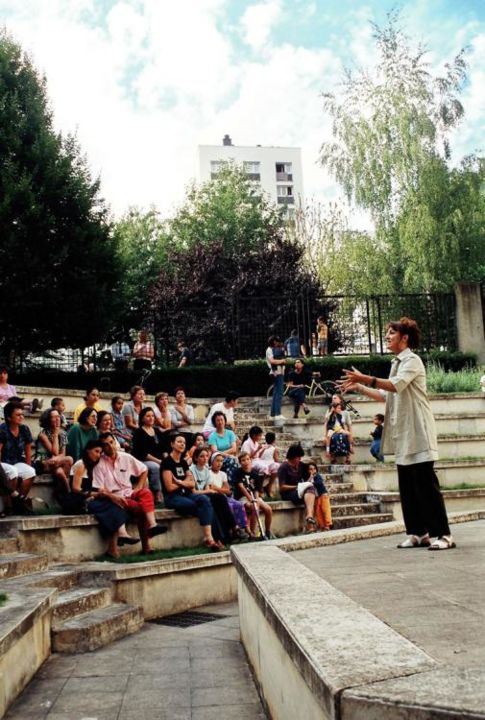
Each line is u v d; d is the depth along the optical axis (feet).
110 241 68.69
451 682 6.54
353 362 66.13
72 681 16.67
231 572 28.89
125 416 38.68
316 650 7.91
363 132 92.68
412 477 18.76
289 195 302.45
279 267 96.53
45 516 27.58
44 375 64.59
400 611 10.74
